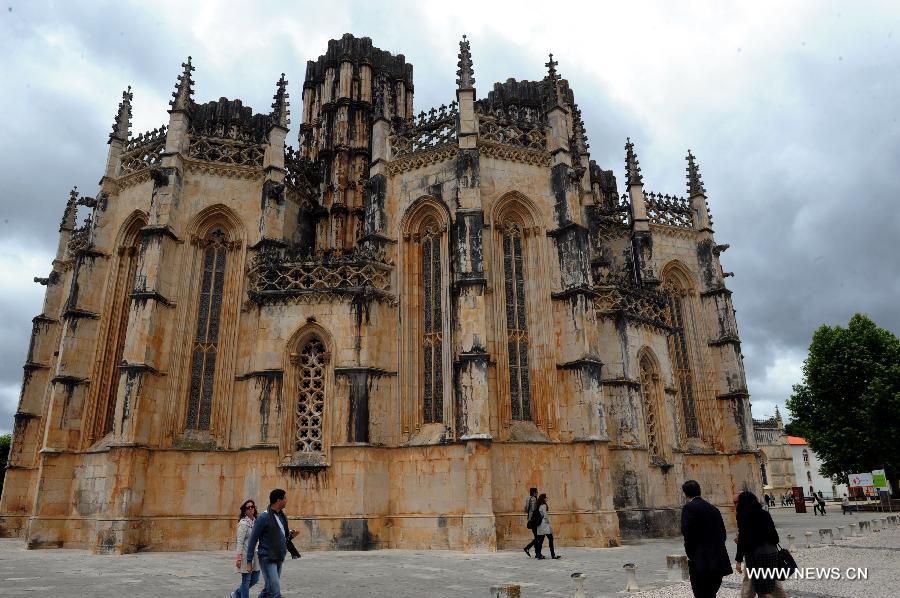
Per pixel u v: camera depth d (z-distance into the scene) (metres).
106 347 35.97
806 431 65.31
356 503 29.98
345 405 31.44
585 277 33.59
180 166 36.06
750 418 45.81
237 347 34.91
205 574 21.55
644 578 19.28
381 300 34.06
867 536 31.19
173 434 32.72
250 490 31.11
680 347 47.50
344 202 46.69
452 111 35.56
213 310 35.72
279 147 38.09
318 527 29.66
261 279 34.16
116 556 28.12
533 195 35.41
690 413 46.22
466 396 29.50
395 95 56.72
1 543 36.03
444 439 30.53
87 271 36.69
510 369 33.00
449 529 29.30
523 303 34.34
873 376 61.09
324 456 31.19
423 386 33.16
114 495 29.84
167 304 34.03
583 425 31.50
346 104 50.06
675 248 48.97
